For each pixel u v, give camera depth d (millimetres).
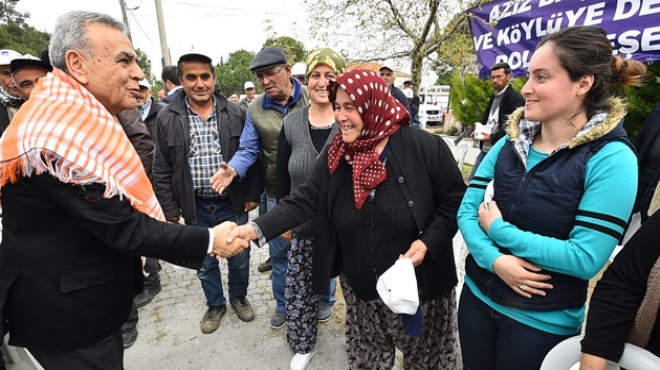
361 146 1367
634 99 3330
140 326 2629
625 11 2678
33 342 1258
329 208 1513
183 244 1330
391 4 6070
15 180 1104
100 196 1146
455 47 6148
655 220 904
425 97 21578
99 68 1213
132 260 1465
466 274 1446
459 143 5867
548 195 1106
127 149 1258
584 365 986
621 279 958
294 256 2061
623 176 997
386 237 1438
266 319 2678
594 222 1010
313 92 1901
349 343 1768
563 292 1142
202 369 2223
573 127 1093
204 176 2346
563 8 3139
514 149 1211
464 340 1449
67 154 1069
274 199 2510
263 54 2215
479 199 1373
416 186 1400
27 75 2107
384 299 1256
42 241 1184
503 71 4266
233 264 2576
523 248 1116
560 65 1031
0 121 2791
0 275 1209
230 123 2375
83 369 1328
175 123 2299
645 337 946
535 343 1190
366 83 1305
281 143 2100
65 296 1218
